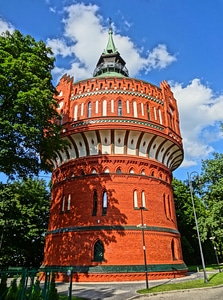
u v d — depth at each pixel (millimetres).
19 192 36406
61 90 36188
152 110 34062
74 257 27297
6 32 23203
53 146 23250
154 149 33812
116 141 31656
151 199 30766
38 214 47906
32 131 19625
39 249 48156
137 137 31922
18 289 13227
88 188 29953
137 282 25125
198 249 61750
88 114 32469
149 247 28109
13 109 19281
